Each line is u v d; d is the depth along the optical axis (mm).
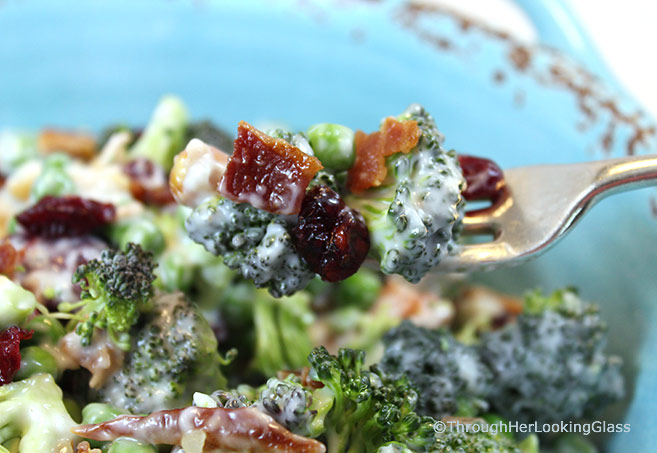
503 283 278
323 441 184
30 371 192
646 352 228
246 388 200
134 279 195
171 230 251
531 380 228
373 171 185
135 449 179
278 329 252
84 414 191
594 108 260
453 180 182
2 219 261
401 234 178
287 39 312
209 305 246
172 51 318
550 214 201
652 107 305
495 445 202
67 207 230
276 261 177
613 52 325
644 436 221
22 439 185
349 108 312
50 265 222
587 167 200
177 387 195
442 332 225
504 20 349
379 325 270
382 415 183
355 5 304
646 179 197
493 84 284
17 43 312
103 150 296
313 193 179
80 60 318
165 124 287
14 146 295
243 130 175
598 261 245
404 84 302
